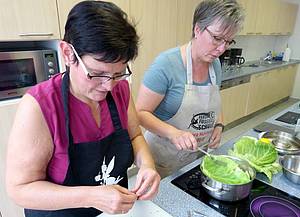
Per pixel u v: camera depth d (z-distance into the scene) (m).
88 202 0.62
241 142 1.06
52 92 0.64
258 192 0.86
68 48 0.54
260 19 3.45
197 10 0.96
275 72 4.00
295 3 4.33
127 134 0.82
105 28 0.49
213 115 1.21
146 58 2.15
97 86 0.58
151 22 2.09
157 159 1.24
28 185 0.62
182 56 1.08
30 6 1.44
